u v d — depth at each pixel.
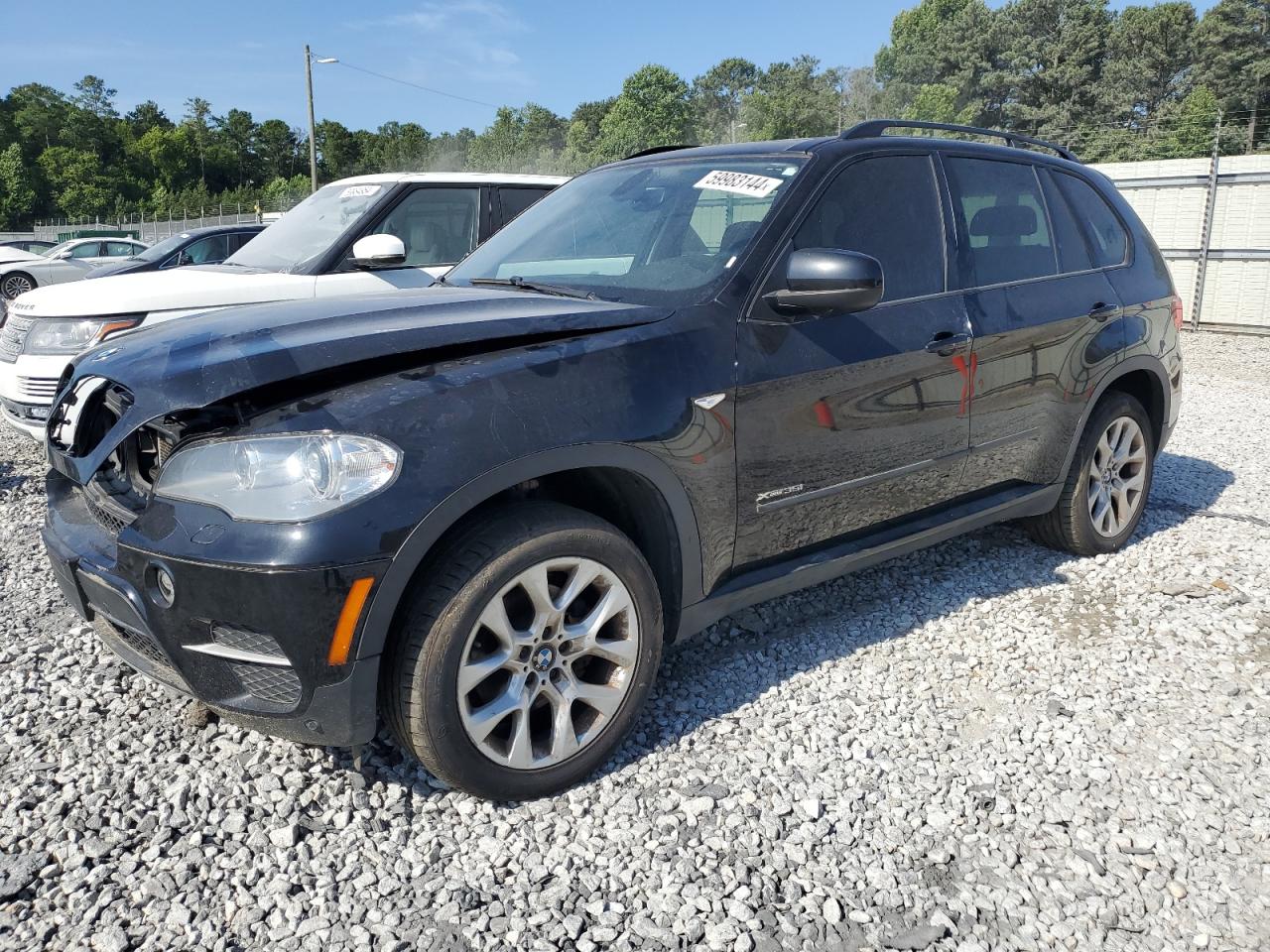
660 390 2.71
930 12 99.38
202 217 46.81
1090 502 4.38
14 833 2.47
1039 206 4.15
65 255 21.23
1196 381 9.80
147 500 2.50
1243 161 12.80
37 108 128.88
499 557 2.40
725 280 3.00
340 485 2.22
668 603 2.93
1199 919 2.25
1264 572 4.33
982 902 2.28
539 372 2.54
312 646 2.23
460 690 2.41
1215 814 2.62
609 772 2.78
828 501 3.21
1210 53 69.75
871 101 82.88
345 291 6.04
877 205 3.45
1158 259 4.73
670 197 3.50
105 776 2.71
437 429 2.34
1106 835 2.53
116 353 2.75
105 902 2.23
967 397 3.59
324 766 2.78
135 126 148.62
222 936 2.15
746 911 2.23
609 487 2.84
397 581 2.26
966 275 3.67
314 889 2.30
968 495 3.81
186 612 2.28
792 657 3.51
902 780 2.75
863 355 3.20
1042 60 74.00
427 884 2.32
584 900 2.27
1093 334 4.14
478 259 3.88
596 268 3.35
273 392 2.38
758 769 2.79
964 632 3.72
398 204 6.44
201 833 2.48
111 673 3.33
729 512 2.92
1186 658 3.52
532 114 117.44
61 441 2.77
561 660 2.61
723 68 137.38
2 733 2.94
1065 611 3.92
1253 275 12.98
